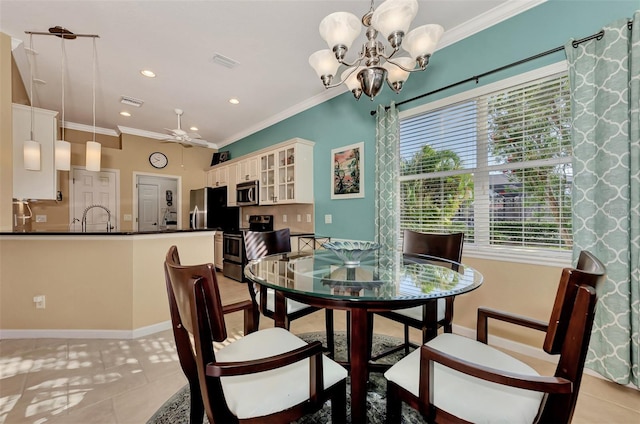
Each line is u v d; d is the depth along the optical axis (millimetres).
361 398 1156
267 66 3119
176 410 1554
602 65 1782
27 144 2582
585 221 1841
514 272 2236
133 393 1706
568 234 2039
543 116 2137
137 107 4270
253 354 1177
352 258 1730
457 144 2621
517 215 2277
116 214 5297
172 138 3955
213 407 870
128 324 2545
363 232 3445
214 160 6309
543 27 2090
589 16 1896
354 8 2260
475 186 2508
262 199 4691
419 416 1509
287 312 1832
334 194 3777
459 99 2549
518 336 2219
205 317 844
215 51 2832
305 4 2213
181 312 972
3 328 2504
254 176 4879
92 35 2570
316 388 984
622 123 1704
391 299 1127
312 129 4117
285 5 2221
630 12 1752
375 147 3266
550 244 2117
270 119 4766
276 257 2109
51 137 2973
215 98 3965
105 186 5223
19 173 2799
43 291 2545
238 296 3787
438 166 2748
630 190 1689
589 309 742
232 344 1266
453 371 1050
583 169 1847
